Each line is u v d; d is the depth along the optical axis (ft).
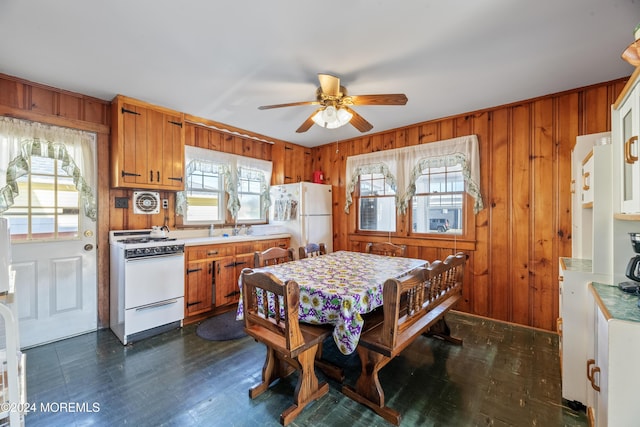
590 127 8.29
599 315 4.41
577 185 7.12
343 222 14.28
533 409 5.59
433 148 11.08
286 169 14.55
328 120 7.89
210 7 5.08
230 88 8.39
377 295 5.87
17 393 3.55
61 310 8.60
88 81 7.95
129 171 9.11
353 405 5.76
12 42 6.10
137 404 5.74
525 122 9.35
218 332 9.14
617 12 5.17
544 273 9.09
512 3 4.98
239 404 5.76
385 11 5.18
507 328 9.32
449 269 7.07
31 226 8.13
